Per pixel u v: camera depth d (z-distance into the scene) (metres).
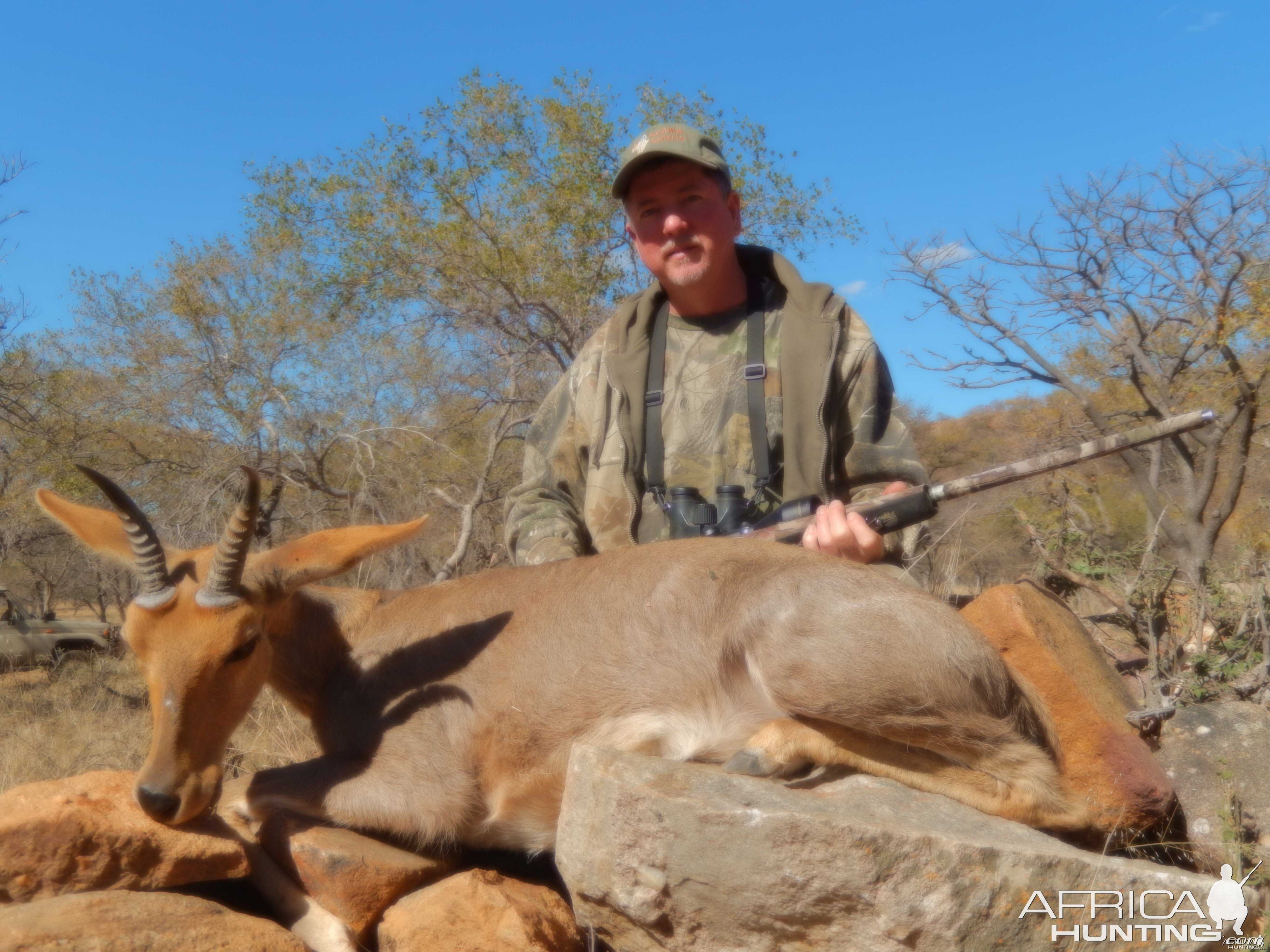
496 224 5.59
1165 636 1.83
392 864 1.13
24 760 2.51
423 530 1.27
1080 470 4.71
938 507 1.46
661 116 5.84
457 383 5.65
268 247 5.83
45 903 0.96
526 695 1.26
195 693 1.13
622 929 1.05
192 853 1.06
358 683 1.33
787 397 1.62
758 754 1.17
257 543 4.62
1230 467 5.09
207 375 5.53
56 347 5.79
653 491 1.69
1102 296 5.32
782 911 0.97
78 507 1.31
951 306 5.50
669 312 1.79
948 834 1.01
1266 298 4.68
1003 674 1.19
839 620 1.17
